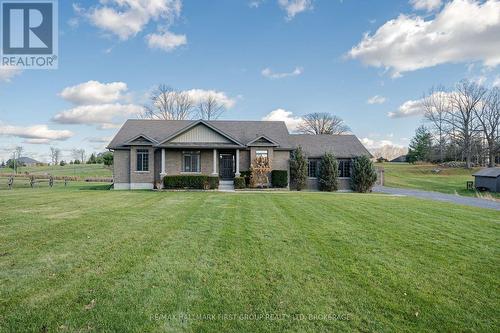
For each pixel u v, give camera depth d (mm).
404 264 5512
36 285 4344
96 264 5238
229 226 8500
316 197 17125
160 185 23078
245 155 25484
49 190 20531
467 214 11562
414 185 35250
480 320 3604
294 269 5180
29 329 3250
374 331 3336
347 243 6863
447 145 54719
